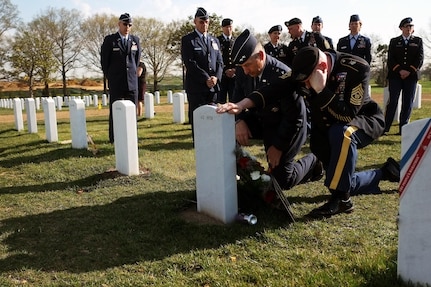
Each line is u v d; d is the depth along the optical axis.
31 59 45.09
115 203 4.81
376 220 3.89
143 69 9.86
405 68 8.61
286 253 3.28
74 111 8.03
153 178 5.82
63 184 5.81
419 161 2.54
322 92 3.70
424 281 2.60
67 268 3.26
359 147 4.05
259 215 4.05
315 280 2.79
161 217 4.20
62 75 50.34
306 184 5.13
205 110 3.92
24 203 4.99
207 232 3.75
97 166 6.61
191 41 7.50
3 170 6.79
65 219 4.36
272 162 4.24
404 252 2.66
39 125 14.57
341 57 3.88
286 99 4.00
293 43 8.56
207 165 4.02
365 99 4.14
